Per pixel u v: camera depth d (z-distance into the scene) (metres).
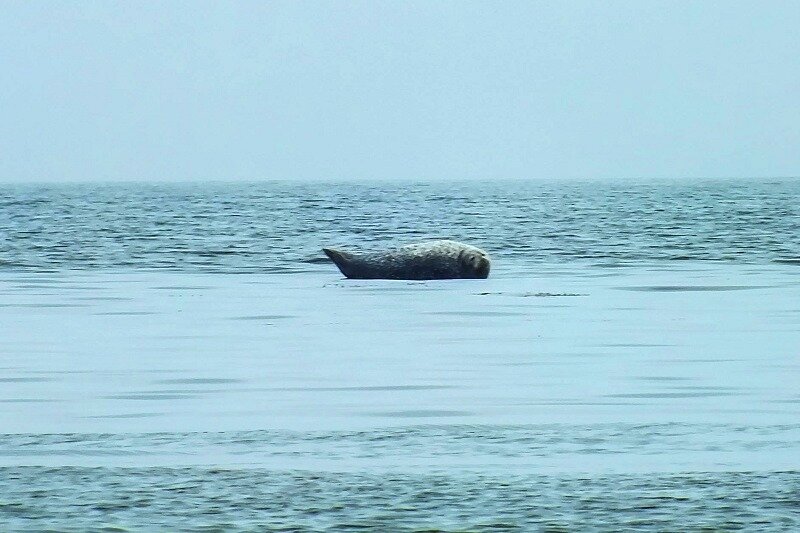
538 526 33.34
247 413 49.78
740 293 104.81
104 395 54.28
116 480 38.06
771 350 68.69
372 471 39.19
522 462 40.38
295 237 188.50
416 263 120.31
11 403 52.22
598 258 147.75
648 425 46.44
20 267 136.00
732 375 59.56
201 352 68.62
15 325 82.38
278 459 40.97
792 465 39.53
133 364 63.94
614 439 43.88
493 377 59.25
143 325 82.12
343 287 111.75
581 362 64.38
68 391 55.38
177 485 37.50
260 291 107.94
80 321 84.56
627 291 106.88
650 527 33.19
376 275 120.75
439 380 58.41
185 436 44.84
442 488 37.06
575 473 38.78
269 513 34.59
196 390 55.62
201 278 122.44
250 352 68.56
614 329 79.12
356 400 52.84
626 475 38.47
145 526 33.44
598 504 35.25
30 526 33.38
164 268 135.25
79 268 134.88
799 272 127.12
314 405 51.62
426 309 92.06
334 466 39.94
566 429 45.75
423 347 70.56
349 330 79.00
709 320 84.25
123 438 44.50
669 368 62.03
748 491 36.38
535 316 87.12
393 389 55.75
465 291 107.19
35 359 65.94
